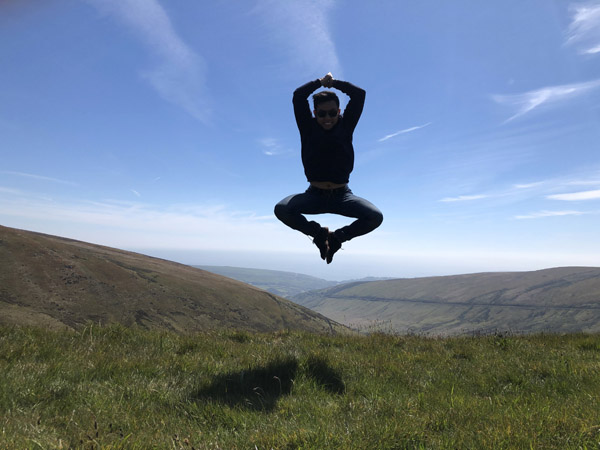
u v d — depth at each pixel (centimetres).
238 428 413
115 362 638
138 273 16512
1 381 484
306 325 17575
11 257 13838
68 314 11700
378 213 589
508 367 739
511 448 341
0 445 326
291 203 599
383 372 688
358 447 348
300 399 516
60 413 431
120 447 331
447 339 1177
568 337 1196
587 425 388
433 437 380
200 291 16988
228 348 866
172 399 493
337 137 575
